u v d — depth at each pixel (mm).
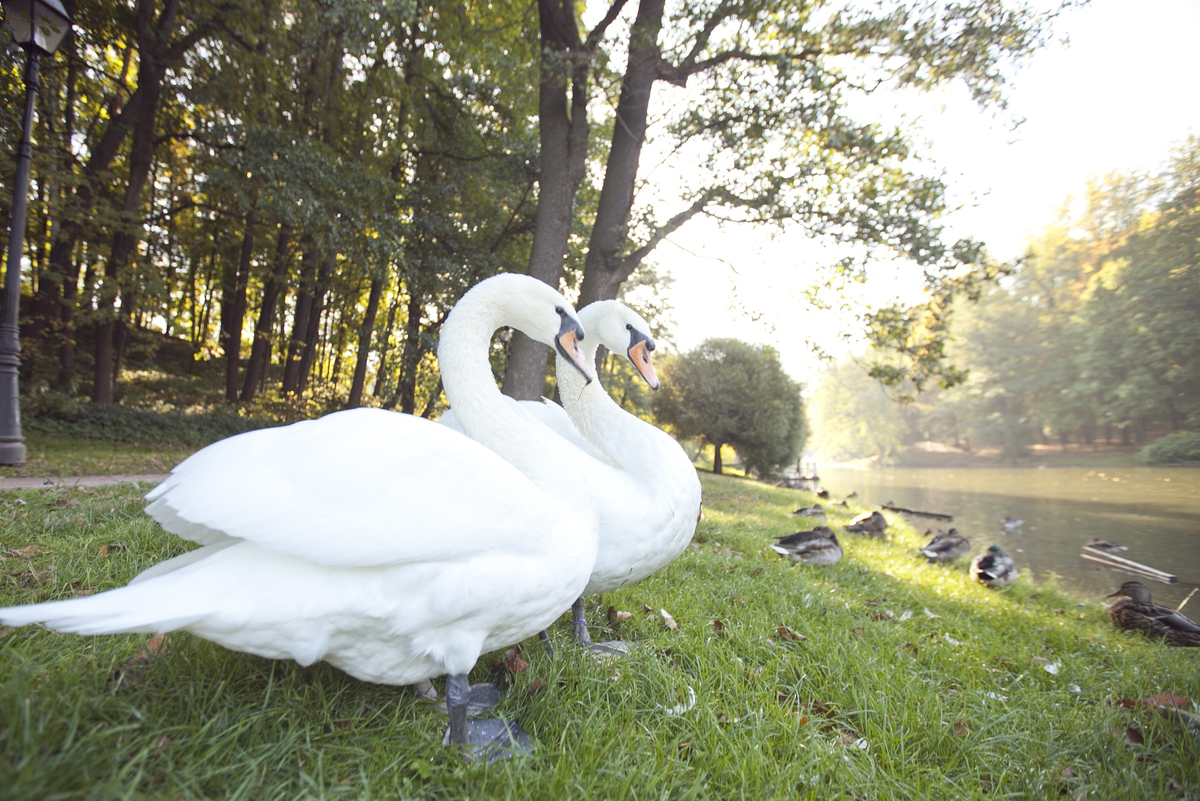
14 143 11406
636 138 11391
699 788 2025
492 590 2027
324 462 1910
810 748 2391
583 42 10930
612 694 2600
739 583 5234
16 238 8812
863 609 5320
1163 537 16094
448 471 2037
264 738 1968
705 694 2670
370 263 13531
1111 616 7152
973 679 3660
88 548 3771
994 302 69062
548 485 2584
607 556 3174
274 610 1790
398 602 1939
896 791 2311
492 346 15539
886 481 48469
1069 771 2684
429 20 14328
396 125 18125
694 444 41188
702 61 11852
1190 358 46875
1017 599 8094
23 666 2057
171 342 28875
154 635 2521
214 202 18000
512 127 17547
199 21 13633
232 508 1788
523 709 2443
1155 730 3137
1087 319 54969
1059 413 58625
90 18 14328
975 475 52312
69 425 12523
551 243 10828
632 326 4156
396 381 18453
